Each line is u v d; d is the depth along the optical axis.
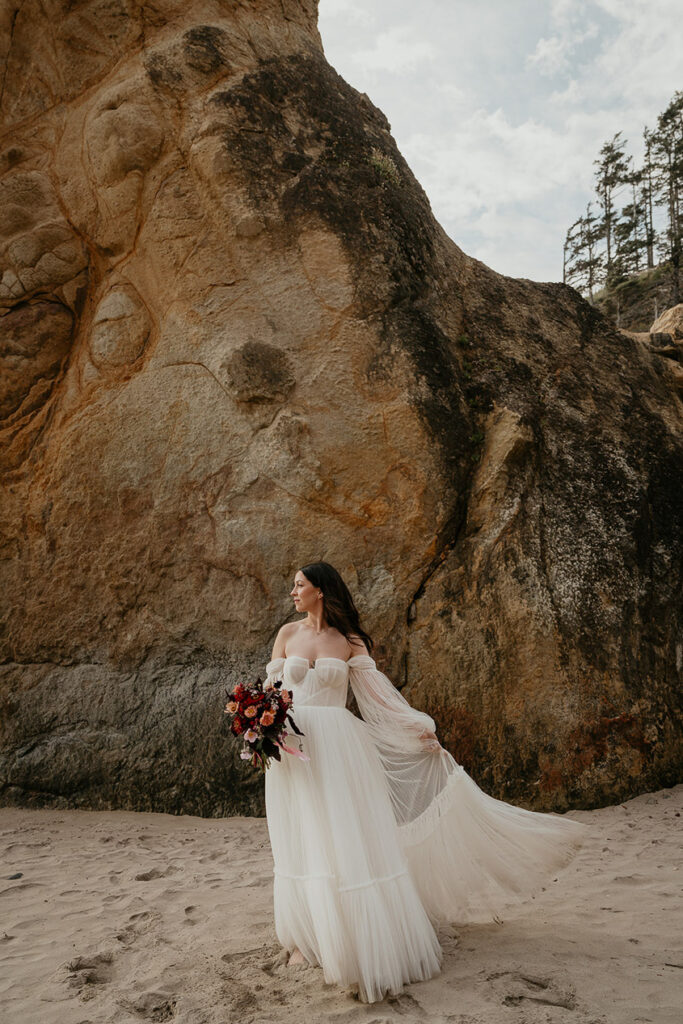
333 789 3.36
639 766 6.82
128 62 8.51
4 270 8.30
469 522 7.48
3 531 7.88
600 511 7.73
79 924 4.16
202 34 8.38
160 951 3.71
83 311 8.38
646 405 8.88
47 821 6.58
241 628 7.11
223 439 7.53
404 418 7.40
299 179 7.96
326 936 3.17
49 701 7.27
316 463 7.29
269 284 7.75
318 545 7.19
